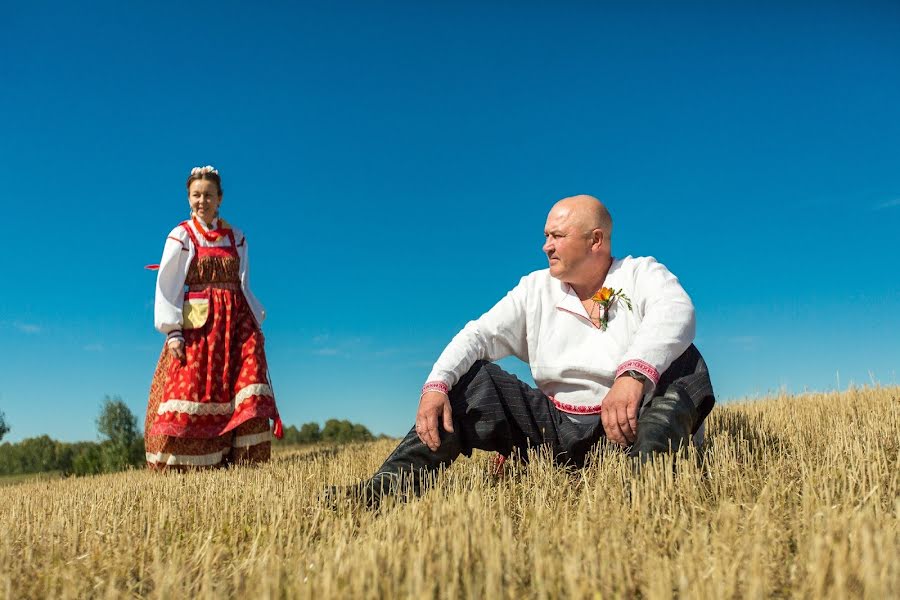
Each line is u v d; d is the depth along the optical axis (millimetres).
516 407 3562
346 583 1945
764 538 2164
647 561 2027
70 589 2158
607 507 2641
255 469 6004
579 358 3736
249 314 7746
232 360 7566
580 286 3824
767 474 3211
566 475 3354
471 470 3566
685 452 3254
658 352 3283
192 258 7547
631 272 3754
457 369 3561
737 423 5184
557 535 2281
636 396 3195
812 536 2115
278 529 2785
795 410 6879
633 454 3189
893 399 6855
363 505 3186
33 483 8617
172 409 7285
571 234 3688
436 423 3385
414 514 2553
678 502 2770
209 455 7328
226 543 2854
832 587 1766
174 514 3393
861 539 1965
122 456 15469
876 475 2918
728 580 1790
